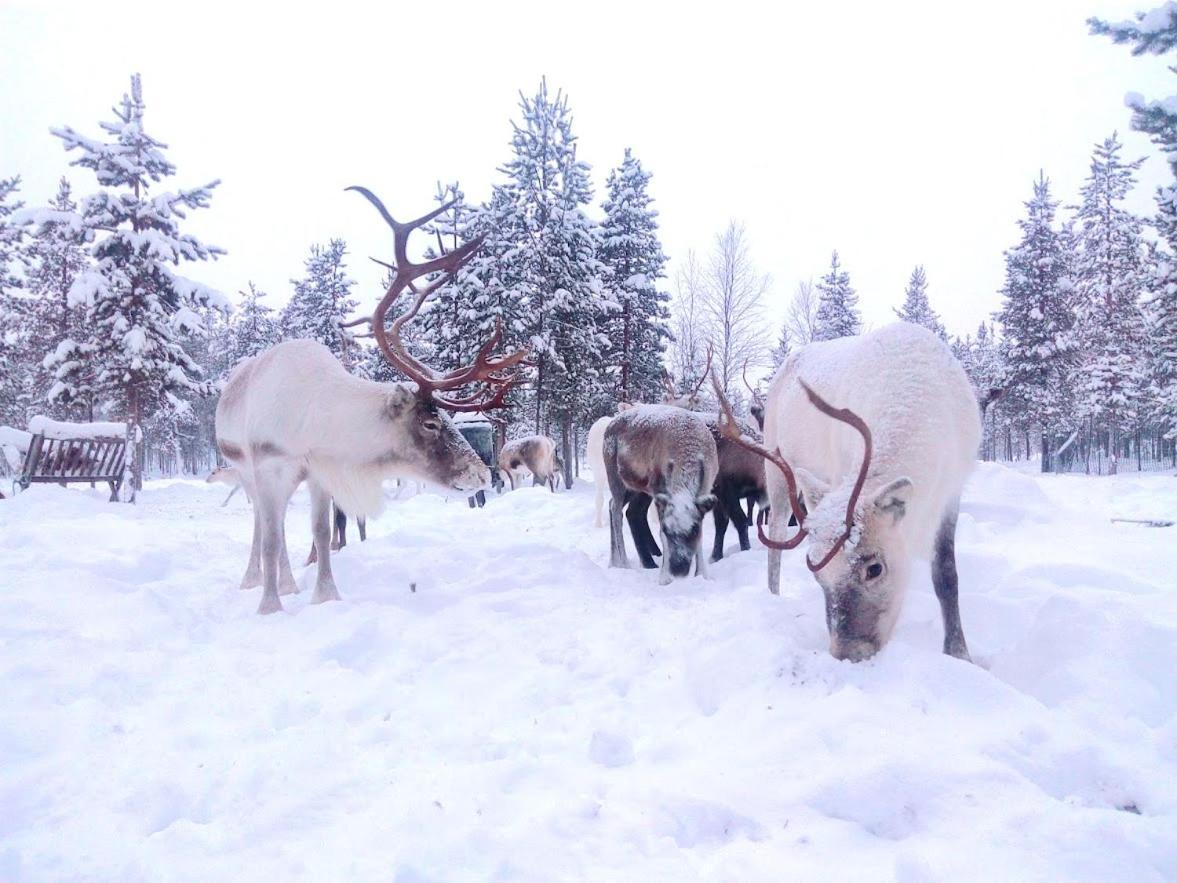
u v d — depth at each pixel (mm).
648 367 28500
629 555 8258
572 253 24922
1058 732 2770
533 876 2084
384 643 4605
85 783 2635
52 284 32344
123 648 4305
